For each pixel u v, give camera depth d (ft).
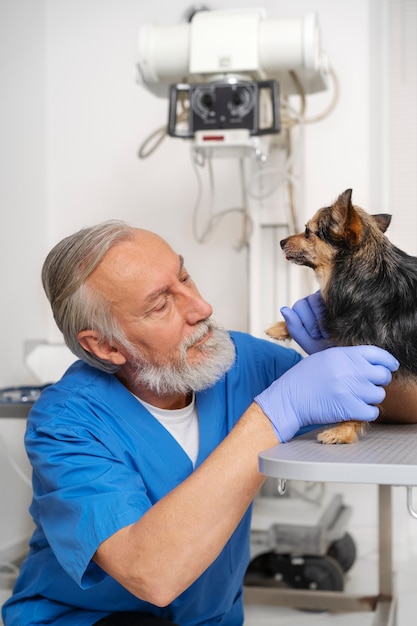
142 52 8.83
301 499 9.73
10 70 11.17
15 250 11.30
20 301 11.37
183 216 11.91
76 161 12.26
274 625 8.29
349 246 4.34
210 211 11.76
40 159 12.10
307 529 8.81
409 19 11.02
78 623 4.96
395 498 10.96
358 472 3.10
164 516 3.91
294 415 3.96
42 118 12.19
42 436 4.72
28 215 11.68
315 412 3.93
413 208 11.10
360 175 11.20
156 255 4.77
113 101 12.10
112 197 12.16
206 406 5.31
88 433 4.71
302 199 10.54
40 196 12.07
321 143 11.28
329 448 3.61
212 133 8.58
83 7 12.14
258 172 9.87
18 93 11.40
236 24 8.59
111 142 12.14
